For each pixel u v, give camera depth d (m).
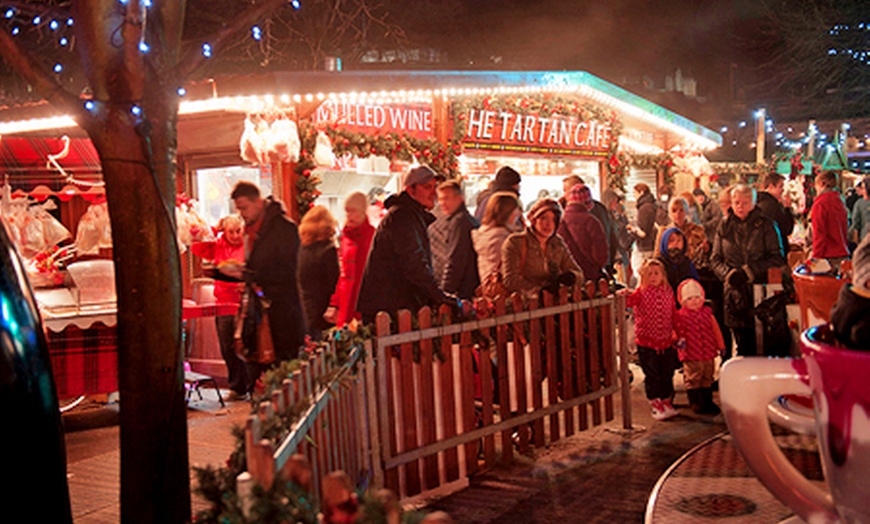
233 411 8.18
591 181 14.38
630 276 12.61
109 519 5.34
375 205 9.98
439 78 9.73
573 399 6.72
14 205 8.21
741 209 8.39
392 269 6.37
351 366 4.63
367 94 8.69
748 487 2.01
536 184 13.23
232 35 4.07
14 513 1.78
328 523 1.66
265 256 6.39
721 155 30.73
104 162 3.88
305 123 8.88
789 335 7.57
